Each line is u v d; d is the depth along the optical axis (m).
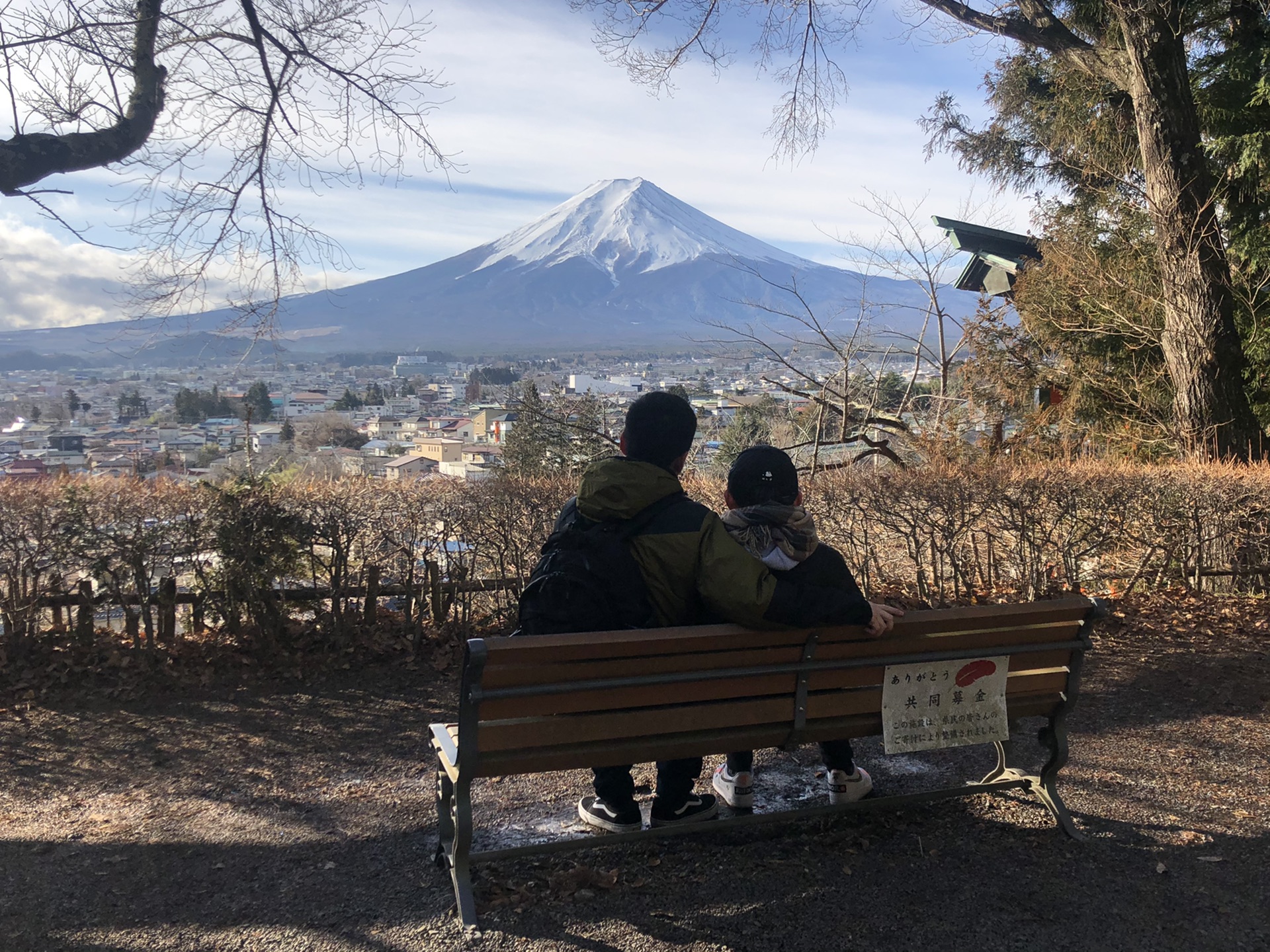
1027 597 6.15
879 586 6.22
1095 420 12.55
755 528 2.79
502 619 5.59
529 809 3.45
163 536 5.02
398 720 4.44
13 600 4.88
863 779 3.33
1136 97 9.18
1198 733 4.22
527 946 2.50
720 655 2.64
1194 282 8.97
